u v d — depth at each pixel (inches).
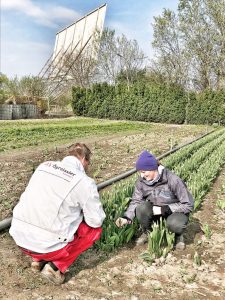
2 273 181.3
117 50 2255.2
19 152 553.9
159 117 1483.8
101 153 561.9
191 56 1897.1
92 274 185.8
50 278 172.1
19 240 167.6
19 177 385.7
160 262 199.9
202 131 1032.2
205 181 346.9
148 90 1520.7
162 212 209.6
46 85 2640.3
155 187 210.5
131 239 229.0
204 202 318.7
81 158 175.8
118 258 203.9
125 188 273.4
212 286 180.9
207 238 236.1
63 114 1898.4
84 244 175.5
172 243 215.3
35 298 162.1
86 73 2372.0
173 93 1455.5
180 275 189.3
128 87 1606.8
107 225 221.0
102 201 245.9
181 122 1456.7
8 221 238.4
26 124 1170.6
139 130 1040.2
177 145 681.0
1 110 1567.4
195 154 497.0
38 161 484.7
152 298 167.9
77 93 1706.4
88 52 2714.1
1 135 754.2
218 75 1866.4
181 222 205.8
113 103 1596.9
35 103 1812.3
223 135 834.8
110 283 178.5
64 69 3011.8
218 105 1397.6
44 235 163.8
